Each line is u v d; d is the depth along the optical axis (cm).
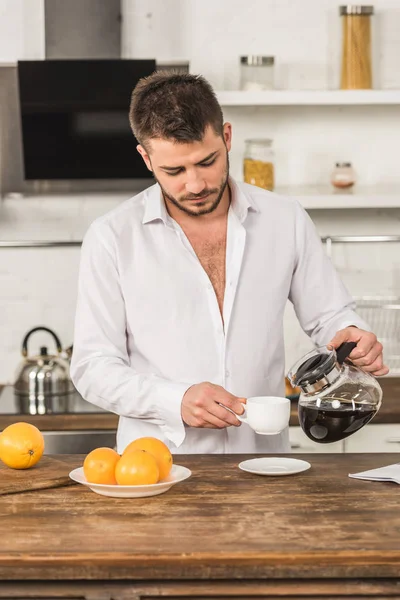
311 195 368
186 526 159
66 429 333
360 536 154
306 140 396
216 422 194
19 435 196
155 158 205
